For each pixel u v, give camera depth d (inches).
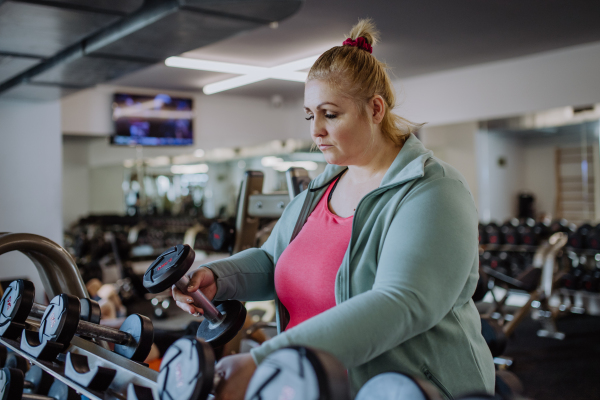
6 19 90.8
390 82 35.3
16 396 38.7
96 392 29.4
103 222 266.2
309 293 34.6
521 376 128.9
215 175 290.8
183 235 283.7
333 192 38.5
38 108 181.2
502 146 237.0
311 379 17.5
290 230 39.6
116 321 94.1
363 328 23.2
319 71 32.7
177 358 22.1
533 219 235.3
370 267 31.4
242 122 295.4
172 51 110.9
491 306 204.5
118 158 268.5
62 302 35.3
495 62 227.5
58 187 185.0
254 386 19.2
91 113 250.8
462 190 30.9
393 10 155.1
